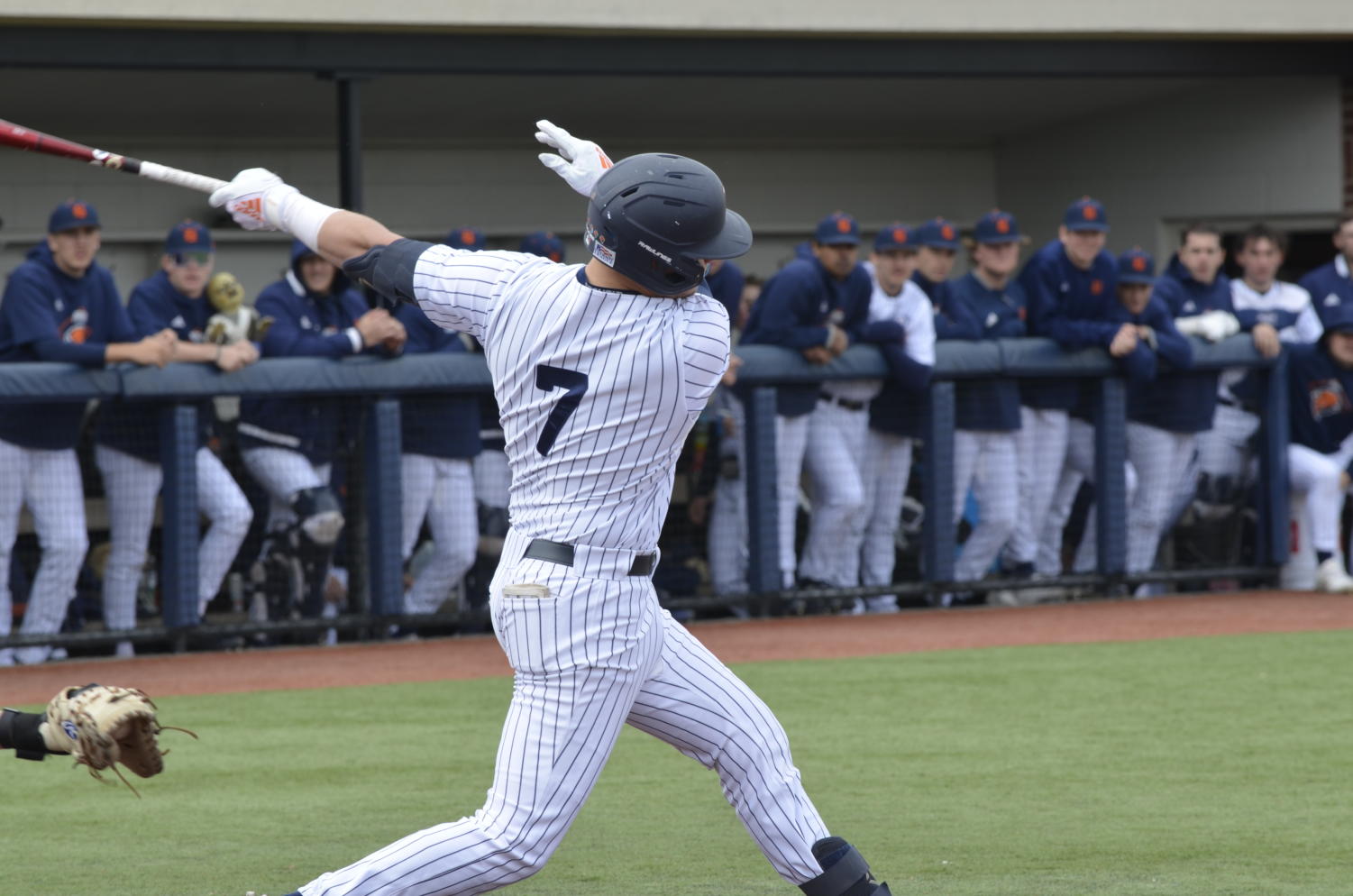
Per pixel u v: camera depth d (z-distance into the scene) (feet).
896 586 105.19
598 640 34.96
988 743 67.82
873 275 104.37
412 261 36.04
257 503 93.76
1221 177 139.23
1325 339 112.37
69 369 87.10
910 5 118.62
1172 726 71.05
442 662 90.63
